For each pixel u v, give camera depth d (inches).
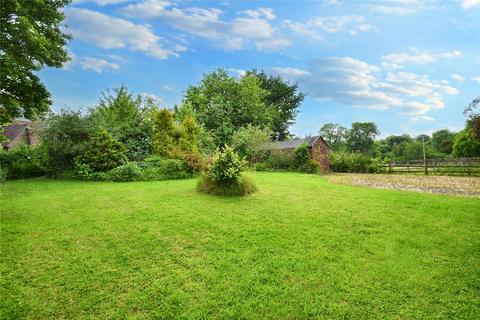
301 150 1015.0
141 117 783.7
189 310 153.4
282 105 1958.7
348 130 3056.1
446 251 224.2
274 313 153.2
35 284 170.1
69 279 175.9
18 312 147.1
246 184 403.9
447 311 157.4
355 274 190.5
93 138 583.5
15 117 557.3
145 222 269.4
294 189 468.4
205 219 282.8
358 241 240.4
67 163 591.2
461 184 631.2
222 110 1429.6
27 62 473.1
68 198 357.7
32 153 636.7
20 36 434.0
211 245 227.0
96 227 254.2
